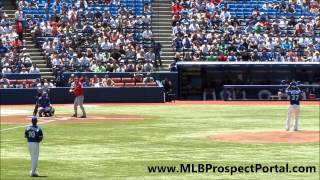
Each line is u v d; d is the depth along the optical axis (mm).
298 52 75438
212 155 30953
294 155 30828
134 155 31141
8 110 58656
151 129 42312
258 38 76125
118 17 76625
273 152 31797
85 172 26594
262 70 71188
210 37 75625
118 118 50156
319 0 82250
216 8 79250
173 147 33750
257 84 71188
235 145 34375
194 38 75562
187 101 70000
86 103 67250
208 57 73688
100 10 77500
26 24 74000
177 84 71188
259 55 74438
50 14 75938
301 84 71000
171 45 75625
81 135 39000
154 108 60656
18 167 27766
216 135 38750
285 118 49938
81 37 73812
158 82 69500
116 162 29109
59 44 72625
